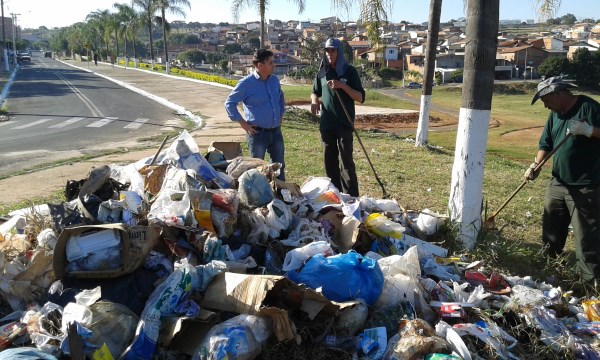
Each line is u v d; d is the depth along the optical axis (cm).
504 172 1058
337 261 359
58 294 336
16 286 347
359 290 346
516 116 3859
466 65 505
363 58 6906
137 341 294
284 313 300
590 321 396
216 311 316
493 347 326
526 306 373
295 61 8769
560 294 419
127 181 504
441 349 311
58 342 297
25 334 312
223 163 541
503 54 6912
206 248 365
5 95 3031
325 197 511
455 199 529
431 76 1291
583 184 467
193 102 2645
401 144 1366
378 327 327
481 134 510
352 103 640
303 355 309
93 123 1898
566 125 473
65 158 1148
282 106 645
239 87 612
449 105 4672
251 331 295
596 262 471
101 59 9844
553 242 522
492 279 431
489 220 546
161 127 1811
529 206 743
